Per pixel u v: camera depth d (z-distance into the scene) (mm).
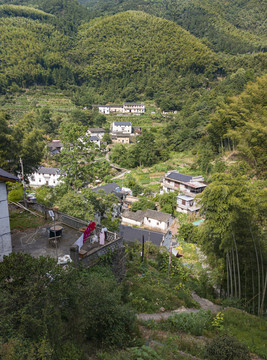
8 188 16688
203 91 100562
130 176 53125
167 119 91188
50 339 5684
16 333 5430
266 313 14297
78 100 100688
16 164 21422
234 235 16359
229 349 7496
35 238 11297
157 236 28438
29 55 112812
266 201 16562
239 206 16672
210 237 18750
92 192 17297
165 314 11406
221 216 17266
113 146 73375
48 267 6465
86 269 9211
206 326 11297
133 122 91062
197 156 53469
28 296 5879
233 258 16328
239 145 39406
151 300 12258
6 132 21172
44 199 18844
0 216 9531
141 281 13703
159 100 103312
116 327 7410
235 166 38406
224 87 74688
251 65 103312
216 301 15852
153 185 48438
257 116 41688
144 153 58375
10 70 101562
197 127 61375
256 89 46562
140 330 9016
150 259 19781
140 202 40156
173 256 21641
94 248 10352
